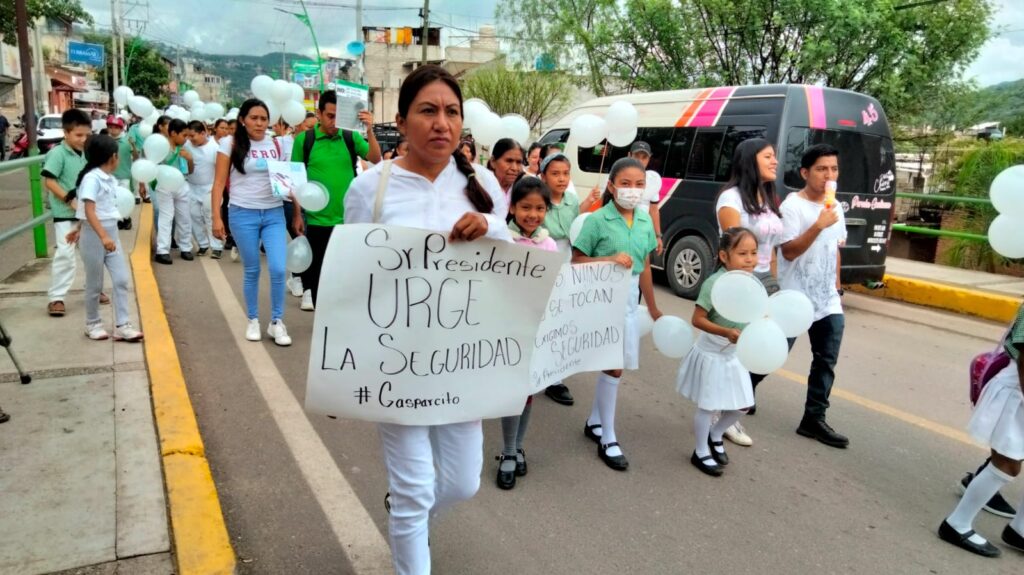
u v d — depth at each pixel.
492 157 4.25
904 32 14.95
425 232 2.05
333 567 2.67
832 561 2.91
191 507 2.81
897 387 5.20
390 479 2.21
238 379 4.60
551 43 23.50
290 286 7.00
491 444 3.92
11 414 3.56
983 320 7.55
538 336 2.96
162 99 58.12
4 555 2.44
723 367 3.55
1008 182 2.85
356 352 2.07
